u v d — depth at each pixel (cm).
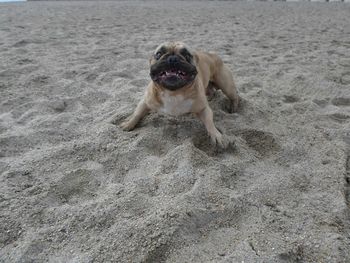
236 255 57
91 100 120
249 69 159
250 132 97
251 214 67
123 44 209
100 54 181
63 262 57
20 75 143
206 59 107
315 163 84
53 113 111
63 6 484
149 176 78
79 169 79
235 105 115
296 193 74
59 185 75
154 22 316
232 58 181
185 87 90
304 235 62
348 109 117
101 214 66
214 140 92
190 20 336
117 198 70
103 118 106
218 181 75
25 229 63
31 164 82
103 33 247
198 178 75
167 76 86
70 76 145
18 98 119
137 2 609
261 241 60
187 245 59
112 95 124
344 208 69
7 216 65
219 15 388
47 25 277
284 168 83
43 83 135
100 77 143
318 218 66
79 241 60
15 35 226
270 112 111
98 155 86
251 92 128
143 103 99
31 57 171
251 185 75
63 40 216
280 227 64
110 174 80
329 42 225
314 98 127
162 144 91
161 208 66
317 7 507
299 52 197
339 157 86
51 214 66
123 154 86
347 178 80
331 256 58
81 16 350
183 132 97
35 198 70
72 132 98
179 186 73
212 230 63
